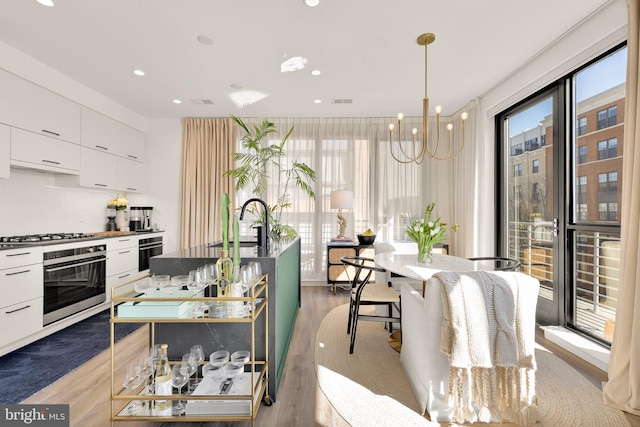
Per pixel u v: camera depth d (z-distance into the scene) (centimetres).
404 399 177
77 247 302
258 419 160
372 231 453
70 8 218
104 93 370
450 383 153
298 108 424
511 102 326
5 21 232
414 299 185
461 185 426
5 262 235
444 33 250
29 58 281
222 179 458
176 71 314
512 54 281
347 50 275
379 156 465
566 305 264
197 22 235
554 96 276
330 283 431
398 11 223
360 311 341
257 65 302
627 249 173
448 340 150
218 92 368
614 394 172
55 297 277
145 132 463
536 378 196
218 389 154
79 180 342
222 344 180
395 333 271
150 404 152
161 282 151
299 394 183
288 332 253
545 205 296
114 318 142
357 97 384
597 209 239
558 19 232
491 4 216
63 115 319
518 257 336
